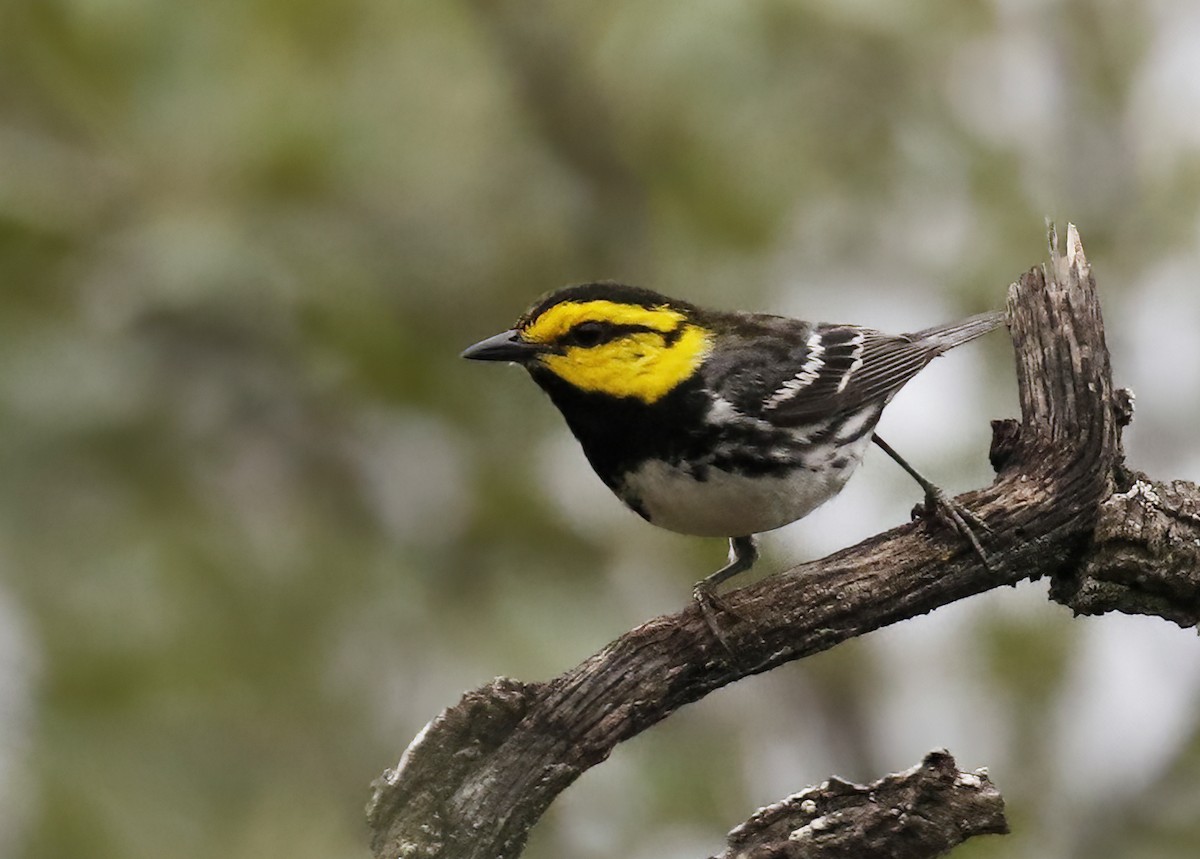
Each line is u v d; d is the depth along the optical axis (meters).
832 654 14.41
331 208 13.80
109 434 13.21
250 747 12.73
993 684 14.09
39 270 13.52
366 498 13.93
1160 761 13.69
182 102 13.45
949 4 13.91
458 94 14.02
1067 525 8.92
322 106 13.45
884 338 10.97
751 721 14.22
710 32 13.42
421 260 13.93
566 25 13.96
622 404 9.97
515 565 13.73
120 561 12.91
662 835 13.29
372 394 13.89
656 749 13.50
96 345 13.34
